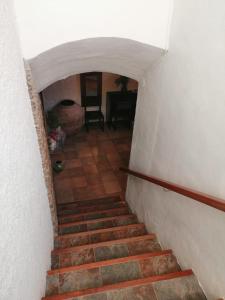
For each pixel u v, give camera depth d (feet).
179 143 6.19
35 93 6.48
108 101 18.21
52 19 5.31
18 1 4.87
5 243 2.89
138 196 10.25
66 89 17.38
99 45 6.48
